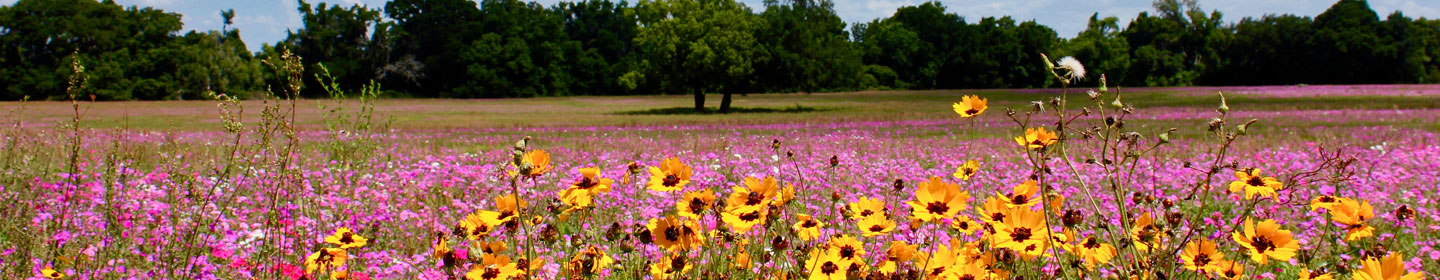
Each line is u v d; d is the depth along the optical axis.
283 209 4.96
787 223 2.95
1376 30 75.94
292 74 3.76
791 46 39.50
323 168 7.43
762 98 59.97
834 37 42.44
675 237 2.45
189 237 4.11
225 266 3.98
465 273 2.46
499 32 75.44
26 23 63.25
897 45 89.75
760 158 10.62
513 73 72.06
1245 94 47.88
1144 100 42.72
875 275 2.47
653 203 6.34
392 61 75.69
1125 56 87.00
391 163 9.34
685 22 40.00
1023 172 8.50
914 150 12.01
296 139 3.90
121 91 60.19
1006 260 2.49
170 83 62.06
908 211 4.65
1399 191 6.79
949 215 2.38
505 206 2.38
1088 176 7.64
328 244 3.60
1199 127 17.84
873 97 60.41
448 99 63.81
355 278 3.23
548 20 78.06
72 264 3.69
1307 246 4.66
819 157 10.61
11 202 4.36
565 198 2.32
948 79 90.38
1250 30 80.88
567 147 13.29
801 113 34.62
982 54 88.19
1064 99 2.20
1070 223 2.36
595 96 70.12
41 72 62.50
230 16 74.38
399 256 4.43
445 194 6.84
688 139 14.84
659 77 41.75
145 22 68.00
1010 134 15.02
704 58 38.38
